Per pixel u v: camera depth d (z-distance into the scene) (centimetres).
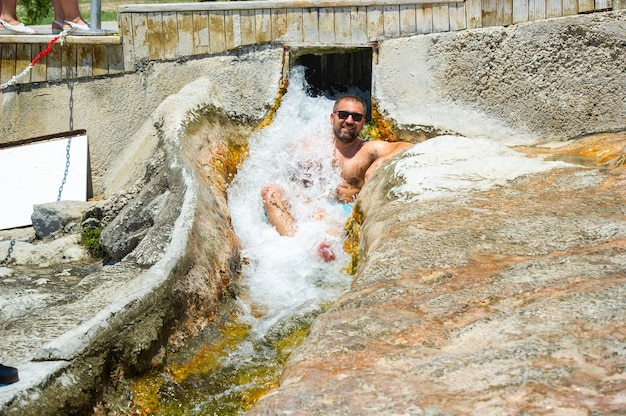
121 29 945
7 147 936
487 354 369
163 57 945
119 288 578
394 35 910
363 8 913
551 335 373
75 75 954
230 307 651
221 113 914
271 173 877
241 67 941
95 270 734
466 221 593
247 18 934
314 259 731
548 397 320
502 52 872
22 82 959
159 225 689
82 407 463
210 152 846
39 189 900
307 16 927
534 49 862
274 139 916
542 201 613
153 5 939
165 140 817
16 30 967
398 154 804
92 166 948
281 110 936
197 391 532
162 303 561
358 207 768
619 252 476
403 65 909
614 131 849
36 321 538
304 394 357
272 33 934
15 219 877
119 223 755
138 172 850
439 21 892
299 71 958
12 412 415
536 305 411
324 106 941
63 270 741
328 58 1024
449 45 888
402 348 396
